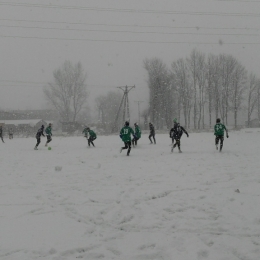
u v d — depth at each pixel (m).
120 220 4.74
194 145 19.08
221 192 6.32
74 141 27.83
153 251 3.60
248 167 9.48
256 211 5.02
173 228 4.39
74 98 65.62
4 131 52.28
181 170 9.20
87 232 4.24
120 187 7.00
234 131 48.66
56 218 4.85
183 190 6.61
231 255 3.50
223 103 63.12
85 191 6.66
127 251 3.61
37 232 4.21
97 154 14.80
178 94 64.31
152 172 9.00
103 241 3.91
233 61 61.88
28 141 29.97
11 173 9.28
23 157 14.00
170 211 5.18
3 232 4.21
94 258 3.45
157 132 45.81
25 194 6.45
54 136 44.19
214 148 16.55
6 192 6.65
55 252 3.59
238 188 6.64
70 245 3.76
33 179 8.21
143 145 19.92
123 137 13.89
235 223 4.50
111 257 3.47
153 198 6.05
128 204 5.58
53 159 12.98
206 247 3.71
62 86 64.81
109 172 9.20
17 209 5.35
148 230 4.31
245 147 16.86
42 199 6.05
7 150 18.31
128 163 11.19
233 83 62.81
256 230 4.22
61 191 6.70
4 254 3.51
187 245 3.76
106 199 5.96
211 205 5.43
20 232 4.21
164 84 59.56
